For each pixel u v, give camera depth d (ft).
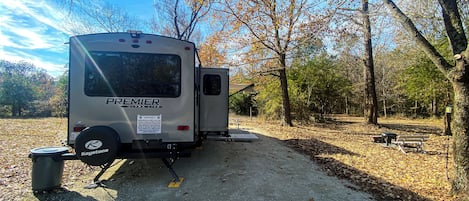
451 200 14.14
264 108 60.85
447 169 19.84
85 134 13.98
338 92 65.72
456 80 14.26
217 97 24.08
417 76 44.32
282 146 29.12
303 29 39.91
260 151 25.84
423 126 59.98
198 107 21.24
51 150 14.37
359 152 27.02
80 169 18.24
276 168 19.74
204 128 23.84
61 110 64.64
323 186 15.90
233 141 31.07
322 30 36.24
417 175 19.02
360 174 18.86
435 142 35.83
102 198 13.50
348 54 59.06
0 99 67.10
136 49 15.69
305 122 55.57
